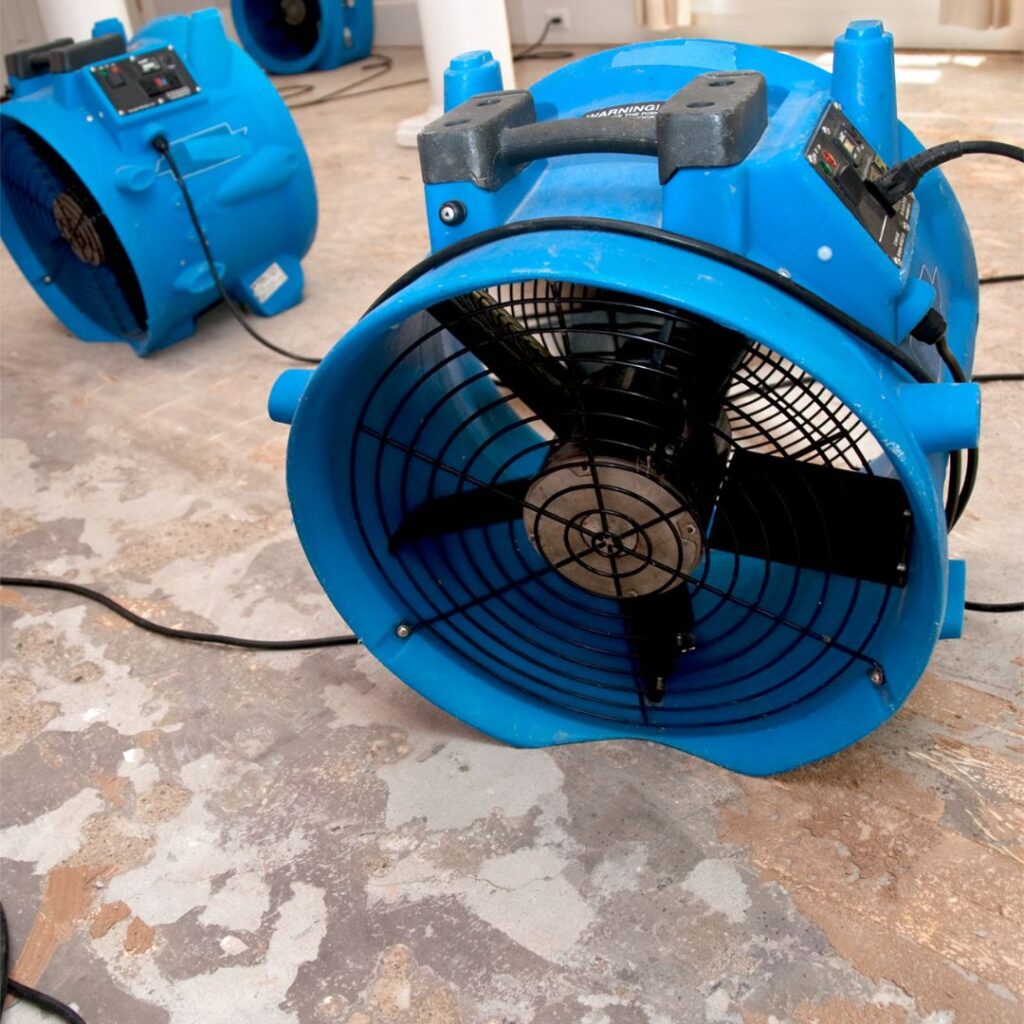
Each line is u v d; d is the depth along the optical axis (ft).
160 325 10.87
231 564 8.05
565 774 5.99
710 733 5.86
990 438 8.20
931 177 6.45
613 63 6.43
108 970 5.23
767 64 6.17
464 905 5.34
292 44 23.45
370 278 12.62
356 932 5.27
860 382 4.19
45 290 11.73
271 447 9.51
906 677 4.91
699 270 4.26
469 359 7.21
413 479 6.38
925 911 5.06
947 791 5.62
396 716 6.53
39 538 8.58
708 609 6.42
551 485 5.29
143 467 9.41
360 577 5.72
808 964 4.89
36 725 6.73
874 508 5.06
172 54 10.25
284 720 6.59
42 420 10.36
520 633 6.30
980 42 17.57
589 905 5.27
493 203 4.85
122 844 5.87
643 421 4.91
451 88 5.91
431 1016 4.86
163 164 10.13
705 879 5.32
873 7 18.13
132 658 7.23
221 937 5.32
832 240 4.62
